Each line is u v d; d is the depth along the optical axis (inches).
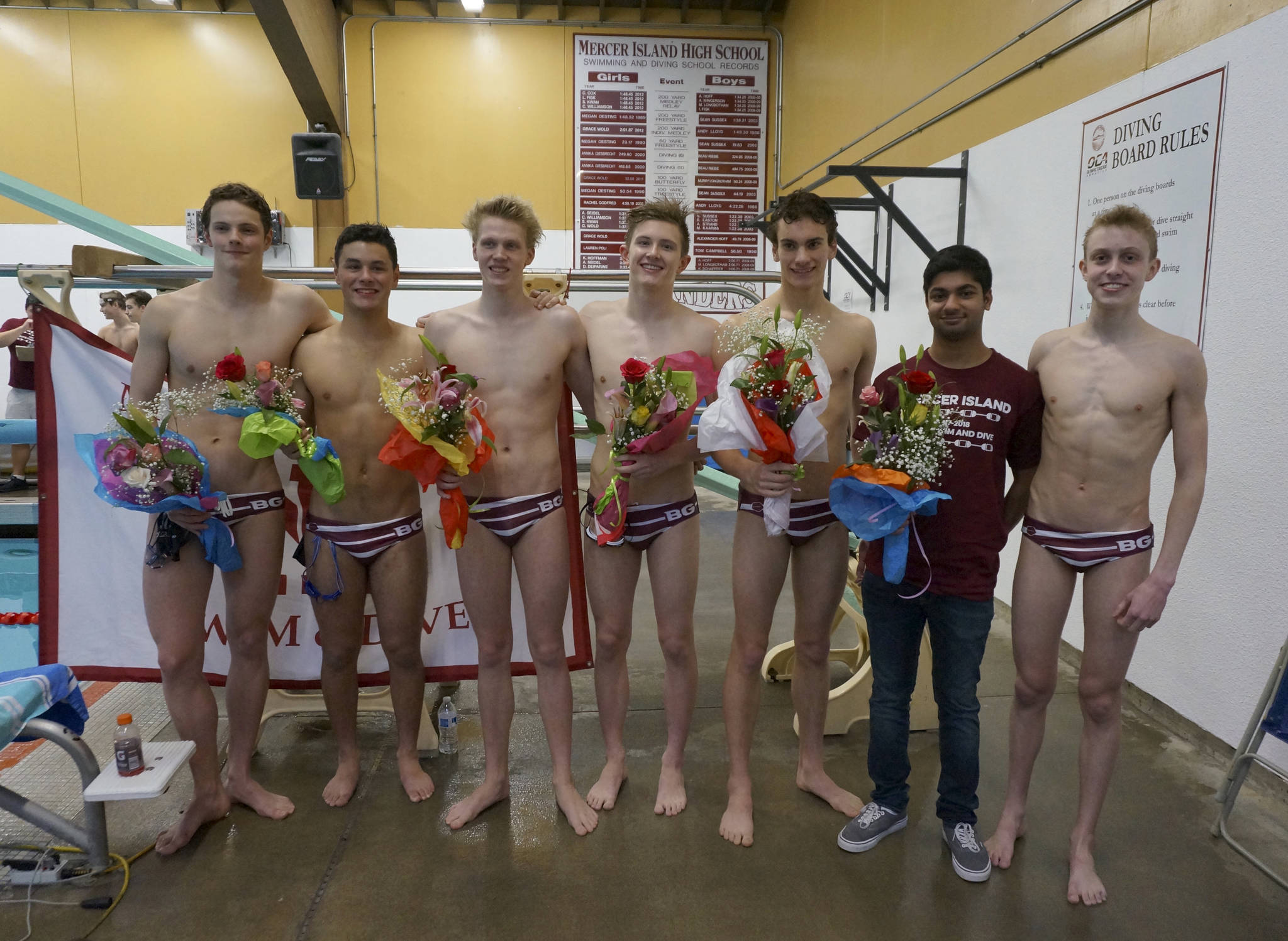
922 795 96.0
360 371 86.4
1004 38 147.6
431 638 107.6
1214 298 100.3
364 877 80.6
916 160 185.0
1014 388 77.6
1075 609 132.0
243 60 287.9
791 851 84.8
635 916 75.0
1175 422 73.6
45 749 104.1
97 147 286.7
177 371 84.5
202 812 87.3
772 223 85.9
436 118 299.4
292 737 110.7
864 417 75.8
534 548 87.4
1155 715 113.5
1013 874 81.0
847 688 110.9
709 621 158.4
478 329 86.4
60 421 98.3
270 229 84.5
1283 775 80.7
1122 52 116.4
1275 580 93.1
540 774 100.9
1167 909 76.0
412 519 90.8
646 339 86.6
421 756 105.3
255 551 86.4
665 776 93.7
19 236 287.0
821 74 257.3
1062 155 130.6
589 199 308.0
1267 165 92.0
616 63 302.0
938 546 78.3
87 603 100.7
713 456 87.7
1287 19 88.9
